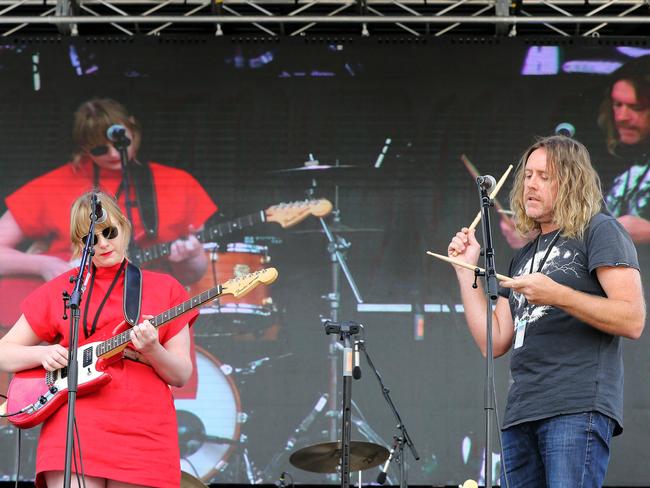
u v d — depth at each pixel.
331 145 16.62
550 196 7.88
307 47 16.89
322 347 15.97
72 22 16.28
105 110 16.72
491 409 7.04
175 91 16.80
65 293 7.70
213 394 15.83
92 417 7.73
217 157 16.62
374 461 13.09
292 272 16.22
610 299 7.34
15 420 7.91
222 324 16.05
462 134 16.56
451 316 16.02
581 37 16.66
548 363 7.55
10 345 8.19
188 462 15.62
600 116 16.47
